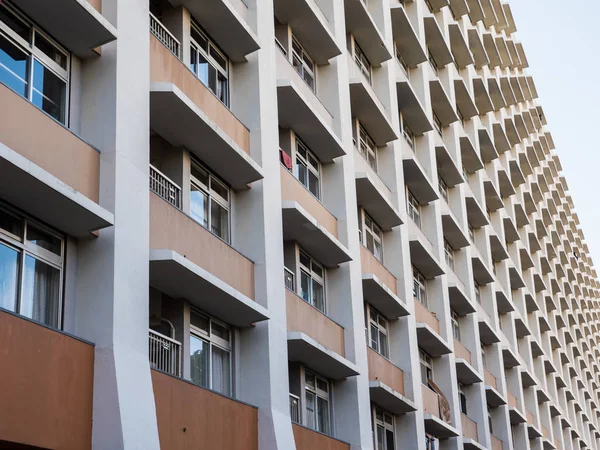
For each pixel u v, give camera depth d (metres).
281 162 22.98
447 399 34.12
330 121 26.36
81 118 14.98
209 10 19.36
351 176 26.61
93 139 14.84
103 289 14.02
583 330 79.56
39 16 14.27
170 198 17.66
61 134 13.86
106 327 13.79
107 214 13.95
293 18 24.92
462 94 44.19
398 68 34.19
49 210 13.42
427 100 37.56
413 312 30.64
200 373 17.84
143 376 14.18
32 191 12.86
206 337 18.25
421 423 29.39
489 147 48.47
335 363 22.59
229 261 18.62
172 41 18.75
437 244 35.78
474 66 49.84
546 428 55.69
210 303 17.86
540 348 55.97
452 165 39.16
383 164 31.52
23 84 13.89
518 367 48.69
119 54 15.34
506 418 43.31
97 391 13.42
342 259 24.67
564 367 68.31
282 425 18.86
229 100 20.95
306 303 22.23
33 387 12.14
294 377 22.28
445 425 31.36
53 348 12.69
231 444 17.19
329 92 26.78
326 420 23.77
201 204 18.84
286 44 24.88
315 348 21.14
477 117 47.78
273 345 19.39
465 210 41.72
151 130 17.83
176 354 17.12
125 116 15.19
